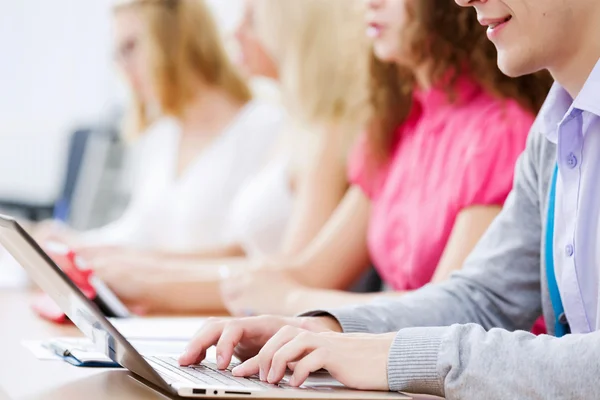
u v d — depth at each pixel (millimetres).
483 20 1183
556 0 1131
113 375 1185
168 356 1297
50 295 1222
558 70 1205
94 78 5887
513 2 1143
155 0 3393
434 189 1951
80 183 4312
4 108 5871
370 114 2271
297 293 2031
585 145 1218
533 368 979
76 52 5887
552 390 965
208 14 3426
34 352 1388
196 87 3414
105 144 4258
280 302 2037
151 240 3414
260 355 1111
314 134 2732
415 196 2023
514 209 1438
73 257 1930
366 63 2262
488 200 1800
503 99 1836
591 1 1135
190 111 3428
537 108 1823
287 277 2148
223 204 3320
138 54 3453
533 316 1423
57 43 5875
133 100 3602
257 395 992
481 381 996
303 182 2729
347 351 1085
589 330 1239
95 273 2215
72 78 5887
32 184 5902
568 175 1239
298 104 2781
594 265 1218
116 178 4215
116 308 1948
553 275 1315
